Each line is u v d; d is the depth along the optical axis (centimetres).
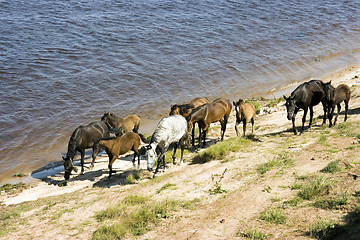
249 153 1427
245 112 1614
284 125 1883
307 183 1018
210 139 1841
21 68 3139
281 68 3503
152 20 4725
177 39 4131
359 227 721
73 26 4303
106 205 1139
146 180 1374
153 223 959
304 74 3359
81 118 2495
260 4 5966
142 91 2948
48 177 1725
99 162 1878
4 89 2780
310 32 4703
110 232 924
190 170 1368
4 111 2495
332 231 746
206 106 1552
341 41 4381
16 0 5209
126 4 5384
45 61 3328
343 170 1065
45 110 2562
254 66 3534
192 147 1717
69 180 1614
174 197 1102
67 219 1073
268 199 980
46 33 4012
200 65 3491
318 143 1395
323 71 3422
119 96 2847
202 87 3073
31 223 1085
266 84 3141
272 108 2347
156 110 2650
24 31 4009
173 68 3391
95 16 4731
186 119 1487
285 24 5000
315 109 2142
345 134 1454
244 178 1174
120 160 1852
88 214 1092
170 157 1595
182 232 874
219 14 5241
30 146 2122
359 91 2267
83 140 1639
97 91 2894
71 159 1623
